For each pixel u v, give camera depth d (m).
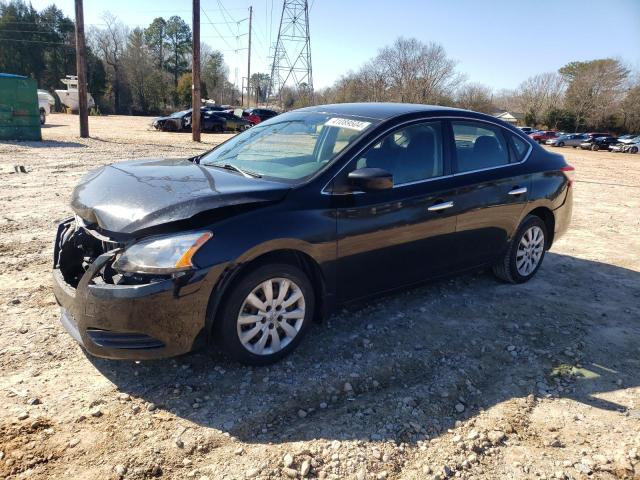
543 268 5.77
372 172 3.33
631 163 29.39
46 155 13.55
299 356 3.52
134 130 28.48
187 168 3.80
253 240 3.04
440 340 3.87
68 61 74.38
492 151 4.63
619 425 2.95
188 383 3.14
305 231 3.26
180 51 90.38
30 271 4.80
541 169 4.98
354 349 3.66
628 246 6.99
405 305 4.48
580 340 4.00
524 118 76.50
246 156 4.11
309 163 3.66
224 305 3.07
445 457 2.64
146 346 2.91
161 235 2.90
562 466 2.61
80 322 2.94
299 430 2.78
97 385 3.07
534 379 3.42
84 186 3.58
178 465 2.48
